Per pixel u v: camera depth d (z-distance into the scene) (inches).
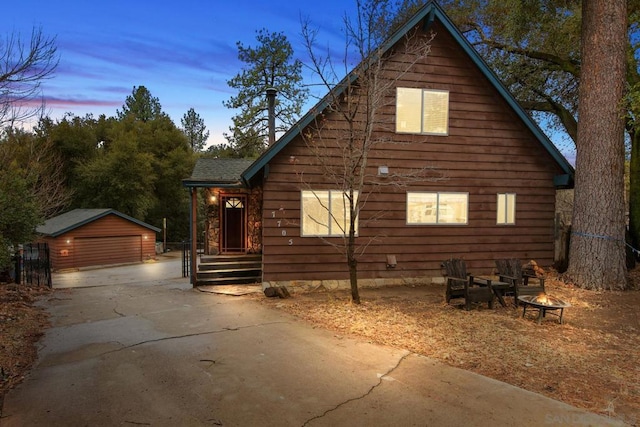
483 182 429.4
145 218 1395.2
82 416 139.0
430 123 414.6
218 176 441.7
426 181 414.3
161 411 142.6
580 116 387.9
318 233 395.2
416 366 185.6
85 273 807.7
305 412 141.3
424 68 410.3
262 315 291.1
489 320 265.6
